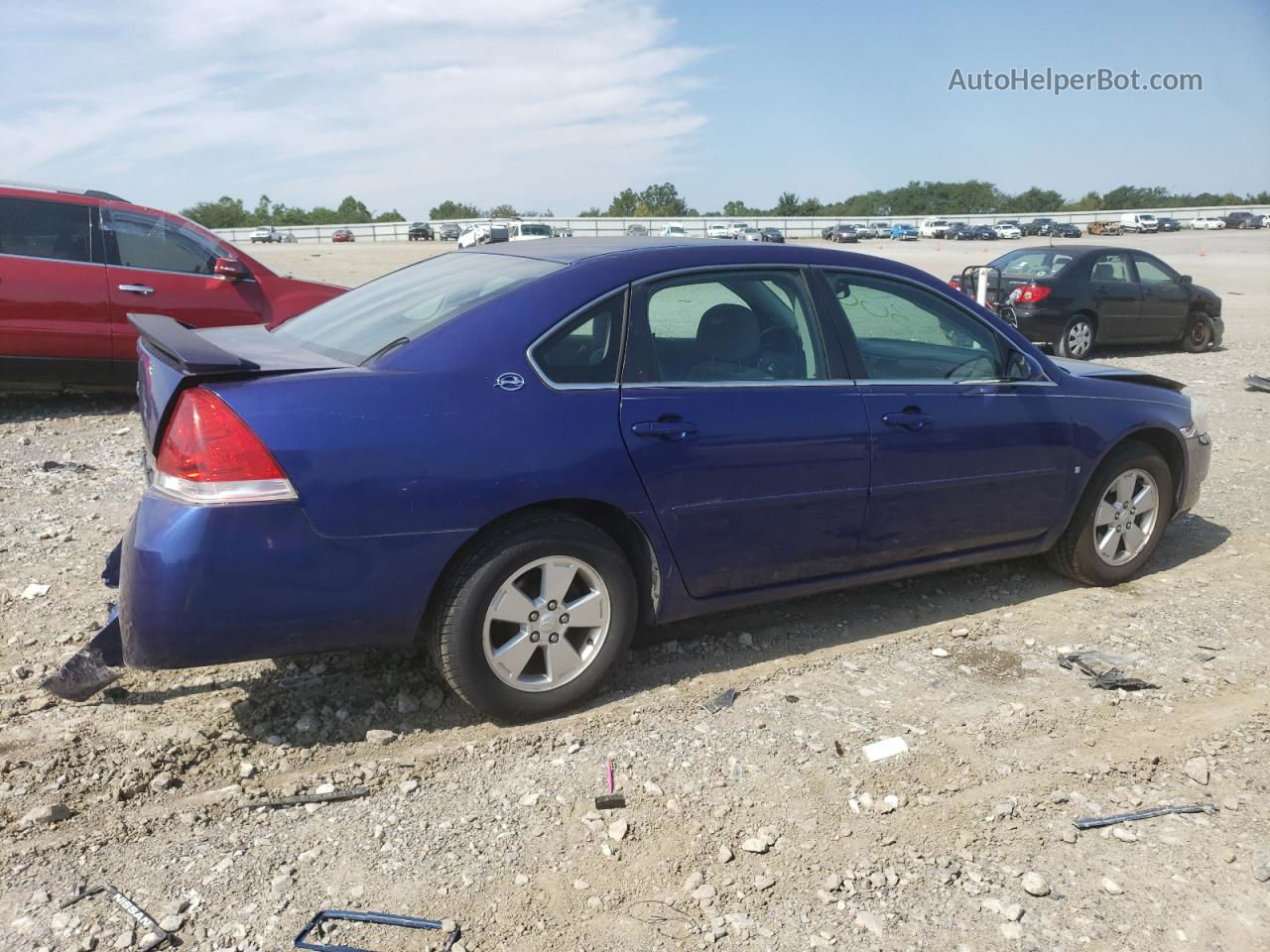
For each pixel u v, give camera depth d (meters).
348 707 3.66
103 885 2.67
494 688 3.44
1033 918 2.66
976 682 4.00
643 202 122.25
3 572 4.88
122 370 8.70
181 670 3.88
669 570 3.73
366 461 3.09
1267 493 6.97
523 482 3.31
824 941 2.55
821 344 4.07
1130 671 4.12
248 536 2.98
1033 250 15.42
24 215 8.23
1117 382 5.02
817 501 3.97
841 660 4.16
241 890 2.67
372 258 46.47
